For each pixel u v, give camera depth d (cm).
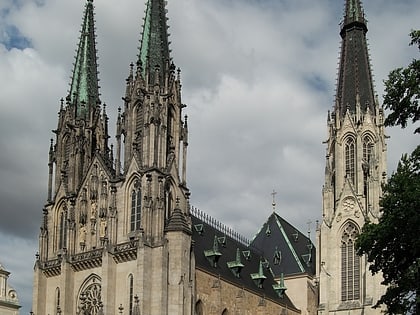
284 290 16125
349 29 18225
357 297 15962
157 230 11650
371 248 6688
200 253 13562
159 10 13375
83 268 12312
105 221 12375
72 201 12862
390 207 6519
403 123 6456
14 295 12206
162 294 11244
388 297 6669
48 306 12638
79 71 14162
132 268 11612
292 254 17225
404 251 6481
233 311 13600
